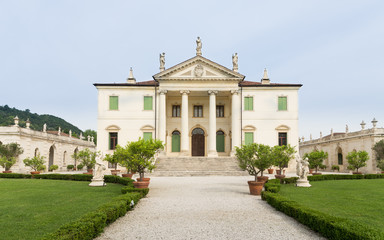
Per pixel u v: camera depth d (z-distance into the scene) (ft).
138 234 31.50
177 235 31.19
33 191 61.67
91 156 145.28
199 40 142.51
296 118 142.10
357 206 44.52
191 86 141.08
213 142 138.31
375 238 23.35
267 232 32.24
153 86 144.87
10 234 29.73
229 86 140.67
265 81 151.84
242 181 86.94
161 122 139.74
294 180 82.07
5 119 320.50
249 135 142.10
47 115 391.24
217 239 29.91
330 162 190.29
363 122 154.20
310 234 31.53
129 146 67.97
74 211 40.32
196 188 69.92
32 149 148.97
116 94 144.97
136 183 62.28
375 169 140.36
